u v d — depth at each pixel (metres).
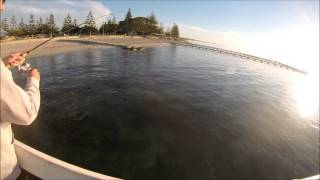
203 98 15.37
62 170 1.69
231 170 7.76
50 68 22.84
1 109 1.33
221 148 8.95
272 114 13.88
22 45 35.81
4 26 59.84
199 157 8.22
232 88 19.64
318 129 12.46
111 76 20.03
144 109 12.05
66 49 37.22
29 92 1.50
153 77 20.95
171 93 15.75
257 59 53.75
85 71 21.92
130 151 8.23
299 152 9.56
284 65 48.34
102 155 7.86
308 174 8.15
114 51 39.84
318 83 31.61
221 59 46.78
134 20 68.38
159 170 7.36
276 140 10.33
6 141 1.55
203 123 11.01
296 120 13.52
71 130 9.37
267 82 25.66
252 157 8.62
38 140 8.55
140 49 44.56
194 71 26.58
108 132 9.36
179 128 10.21
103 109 11.70
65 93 14.23
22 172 1.88
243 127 11.16
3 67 1.29
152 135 9.40
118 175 7.02
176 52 49.62
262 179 7.55
